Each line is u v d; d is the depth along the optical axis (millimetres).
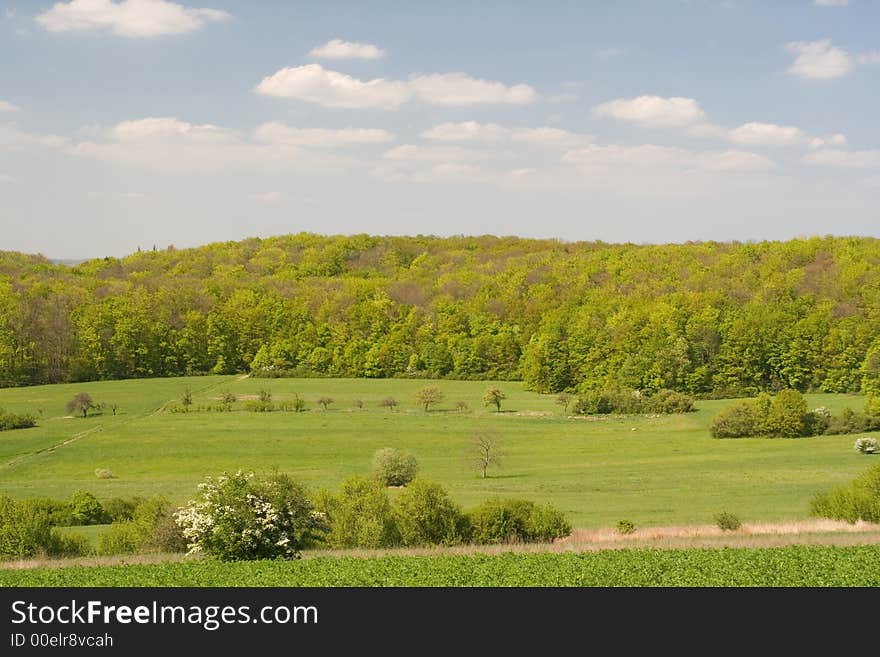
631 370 130375
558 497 65188
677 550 37062
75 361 145875
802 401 97875
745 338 130875
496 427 109438
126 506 59906
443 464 88688
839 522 48031
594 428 108312
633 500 63188
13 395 131500
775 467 79188
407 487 46000
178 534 43125
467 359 150125
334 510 44969
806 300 142000
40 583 32562
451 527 44531
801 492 65688
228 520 37781
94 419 113625
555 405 125938
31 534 42875
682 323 137250
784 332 129375
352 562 35375
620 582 31641
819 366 128000
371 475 75688
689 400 118562
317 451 96062
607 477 77125
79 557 40625
